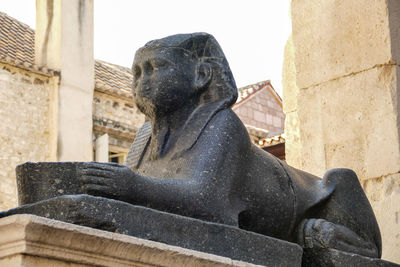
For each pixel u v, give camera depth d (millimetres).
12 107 12672
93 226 2639
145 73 3266
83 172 2822
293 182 3387
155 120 3279
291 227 3344
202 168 3045
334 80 4984
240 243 2930
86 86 13469
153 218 2746
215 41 3324
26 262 2420
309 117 5074
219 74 3271
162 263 2643
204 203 2973
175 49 3260
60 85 13188
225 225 2918
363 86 4836
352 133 4848
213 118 3197
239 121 3240
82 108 13328
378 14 4820
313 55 5109
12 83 12758
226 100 3240
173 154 3191
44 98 13086
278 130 16844
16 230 2424
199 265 2715
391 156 4641
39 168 2941
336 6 5027
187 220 2820
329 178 3527
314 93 5070
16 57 13195
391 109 4695
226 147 3121
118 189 2803
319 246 3312
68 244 2482
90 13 13891
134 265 2598
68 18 13578
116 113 13891
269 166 3320
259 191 3227
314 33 5121
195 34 3305
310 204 3412
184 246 2789
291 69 6207
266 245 2994
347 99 4902
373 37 4828
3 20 14508
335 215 3484
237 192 3139
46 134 13000
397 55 4766
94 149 13492
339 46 4980
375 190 4680
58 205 2646
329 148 4938
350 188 3549
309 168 5023
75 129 13188
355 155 4809
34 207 2689
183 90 3236
